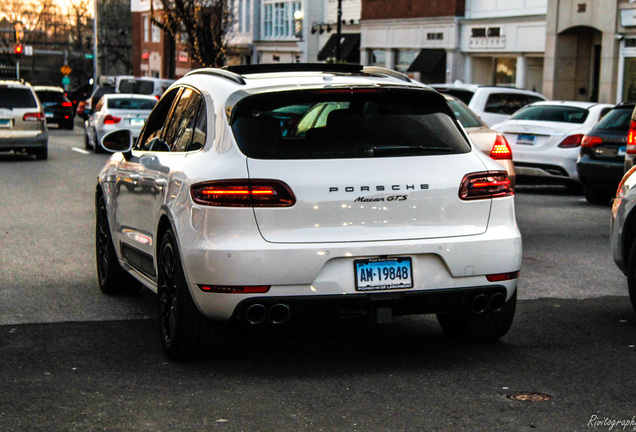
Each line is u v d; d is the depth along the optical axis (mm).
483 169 5938
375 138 5863
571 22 34875
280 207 5535
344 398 5367
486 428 4867
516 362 6145
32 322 7223
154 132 7367
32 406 5195
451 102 12375
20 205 14820
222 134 5809
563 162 17281
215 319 5695
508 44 39094
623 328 7156
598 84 35938
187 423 4938
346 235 5598
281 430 4844
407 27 45469
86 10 114062
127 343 6605
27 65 124500
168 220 6176
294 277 5512
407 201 5699
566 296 8406
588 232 12516
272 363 6113
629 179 7566
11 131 24062
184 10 51062
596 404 5273
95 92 43625
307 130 5820
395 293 5664
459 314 6340
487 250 5840
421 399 5352
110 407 5191
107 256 8156
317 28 54344
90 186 17922
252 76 6320
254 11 62031
